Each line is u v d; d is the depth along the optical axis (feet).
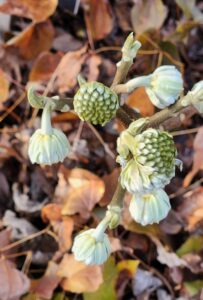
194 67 1.69
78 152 1.55
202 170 1.57
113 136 1.57
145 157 0.80
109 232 1.50
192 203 1.52
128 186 0.83
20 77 1.61
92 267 1.43
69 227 1.47
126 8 1.70
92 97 0.85
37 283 1.45
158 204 0.92
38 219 1.54
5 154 1.54
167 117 0.88
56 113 1.53
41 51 1.62
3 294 1.41
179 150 1.60
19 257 1.51
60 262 1.47
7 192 1.55
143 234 1.51
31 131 1.57
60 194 1.50
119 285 1.48
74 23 1.69
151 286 1.50
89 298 1.44
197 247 1.50
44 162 0.92
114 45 1.68
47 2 1.56
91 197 1.47
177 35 1.66
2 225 1.51
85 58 1.59
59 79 1.57
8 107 1.60
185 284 1.49
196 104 0.85
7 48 1.59
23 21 1.67
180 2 1.64
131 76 1.61
